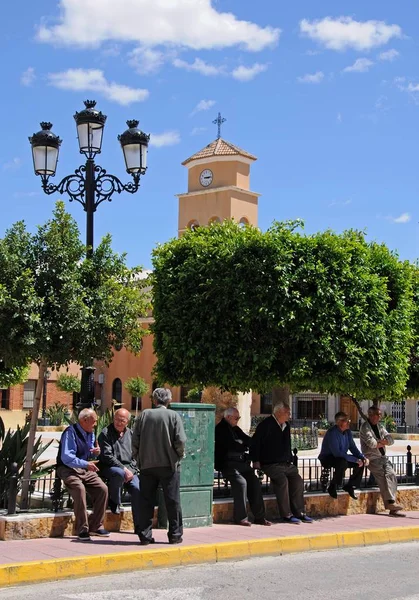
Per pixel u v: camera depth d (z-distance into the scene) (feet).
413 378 51.24
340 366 40.78
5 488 35.35
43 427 116.67
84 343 35.35
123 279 37.60
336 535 35.40
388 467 43.45
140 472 31.73
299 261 41.14
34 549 29.53
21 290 34.12
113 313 35.83
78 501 31.91
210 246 44.04
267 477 41.06
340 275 41.73
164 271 45.88
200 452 36.35
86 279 36.55
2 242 35.47
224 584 27.14
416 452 96.17
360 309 41.52
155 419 31.58
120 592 25.54
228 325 42.27
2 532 31.60
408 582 28.32
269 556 32.73
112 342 36.81
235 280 41.78
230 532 34.91
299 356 40.93
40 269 35.40
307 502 41.42
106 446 34.68
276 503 40.22
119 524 34.71
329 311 40.81
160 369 45.29
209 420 36.73
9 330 34.14
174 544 31.35
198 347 42.86
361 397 44.83
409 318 46.75
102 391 142.00
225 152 116.37
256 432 39.24
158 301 45.88
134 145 41.81
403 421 154.20
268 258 40.88
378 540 36.96
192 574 28.71
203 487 36.37
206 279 42.98
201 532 34.65
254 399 123.75
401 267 46.24
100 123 40.29
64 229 36.09
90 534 32.83
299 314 40.73
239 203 115.75
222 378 42.01
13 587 26.03
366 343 42.01
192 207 118.42
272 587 26.91
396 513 42.96
